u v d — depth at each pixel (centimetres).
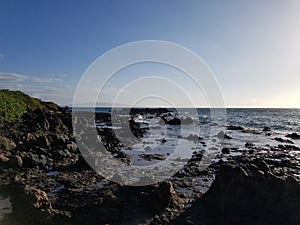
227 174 1323
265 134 5034
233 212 1278
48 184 1720
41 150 2341
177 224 1227
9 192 1438
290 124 7525
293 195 1309
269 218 1256
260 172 1350
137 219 1275
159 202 1359
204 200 1397
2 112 4422
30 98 6375
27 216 1226
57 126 4066
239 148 3300
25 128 3697
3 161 2044
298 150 3172
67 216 1241
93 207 1355
